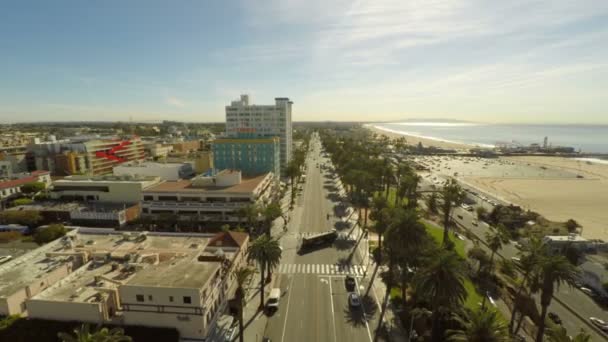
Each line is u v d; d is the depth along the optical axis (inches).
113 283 1918.1
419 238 2090.3
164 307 1684.3
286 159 6904.5
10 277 2001.7
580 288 2583.7
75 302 1685.5
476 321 1412.4
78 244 2546.8
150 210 3841.0
